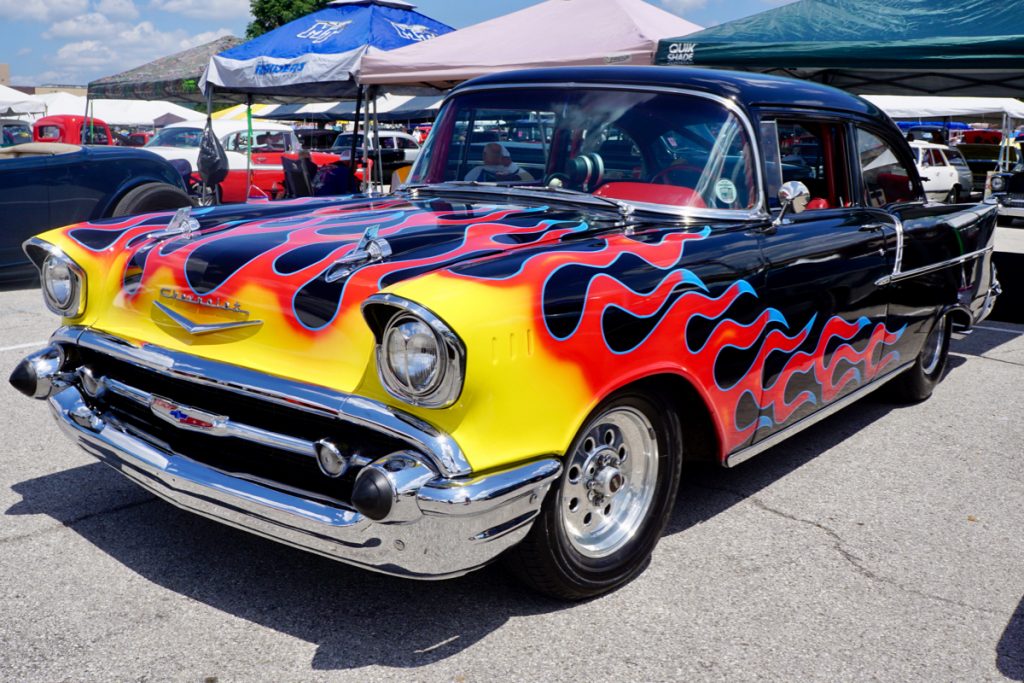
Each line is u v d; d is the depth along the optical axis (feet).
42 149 26.43
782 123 12.34
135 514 11.41
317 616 9.21
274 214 11.39
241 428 8.63
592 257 9.02
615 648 8.87
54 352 10.43
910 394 17.54
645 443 10.05
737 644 9.03
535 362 8.10
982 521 12.27
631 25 30.91
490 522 7.91
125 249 10.15
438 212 11.11
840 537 11.62
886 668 8.73
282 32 39.40
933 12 27.20
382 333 7.79
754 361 10.86
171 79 49.08
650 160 11.64
